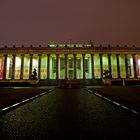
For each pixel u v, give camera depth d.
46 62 89.06
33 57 89.94
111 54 83.75
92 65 80.94
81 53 81.75
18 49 82.75
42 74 87.75
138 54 83.50
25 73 87.56
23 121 7.14
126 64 82.75
